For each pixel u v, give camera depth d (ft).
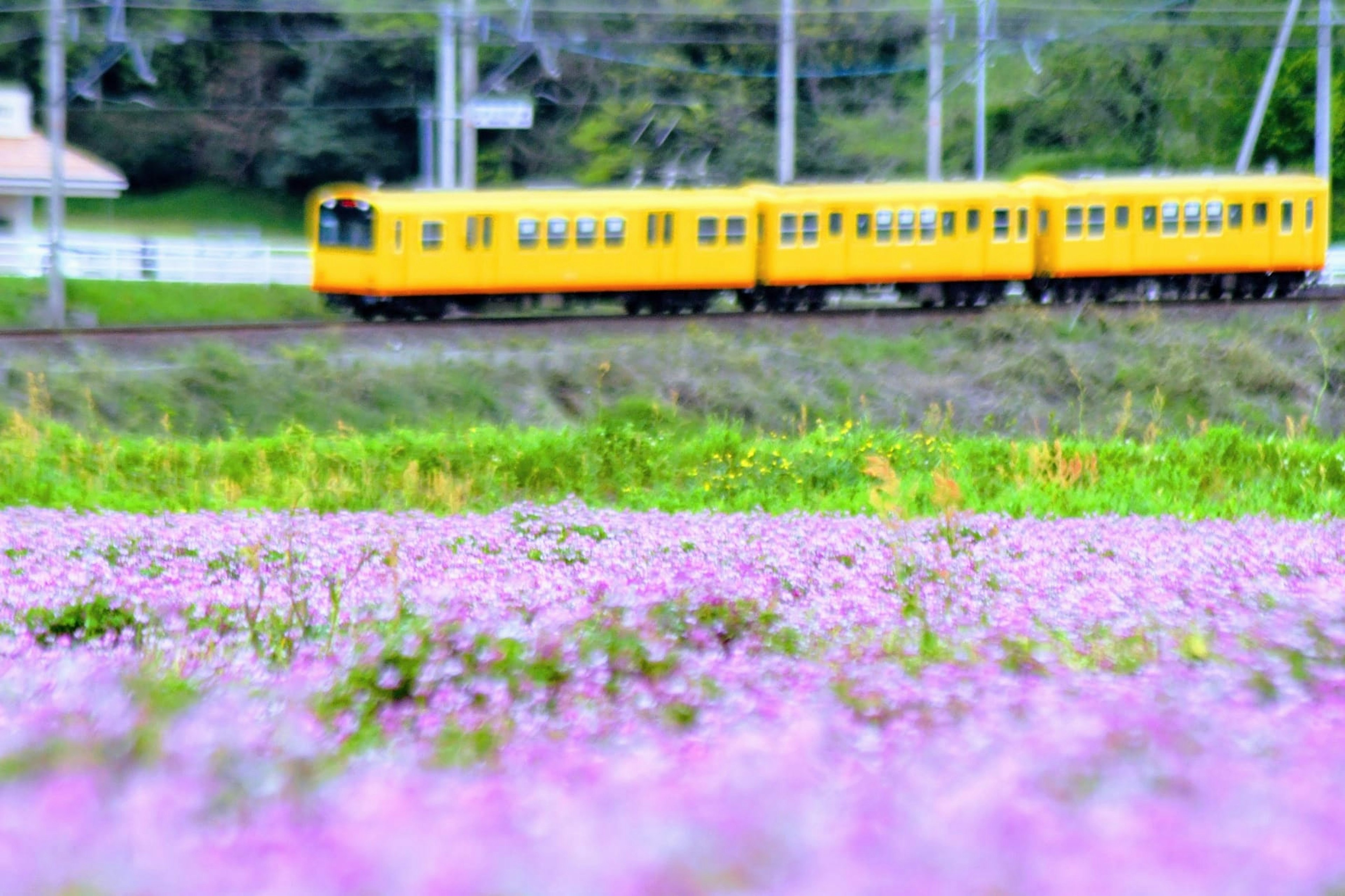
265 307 304.30
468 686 60.64
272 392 214.69
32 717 48.14
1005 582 90.89
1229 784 32.83
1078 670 57.06
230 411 211.20
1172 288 304.50
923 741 42.65
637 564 101.86
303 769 41.93
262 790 37.50
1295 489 162.30
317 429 211.41
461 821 30.68
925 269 284.20
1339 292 314.35
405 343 237.66
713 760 38.52
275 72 614.34
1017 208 288.51
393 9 549.95
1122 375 245.45
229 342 230.07
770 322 256.93
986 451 189.47
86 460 175.52
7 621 81.56
